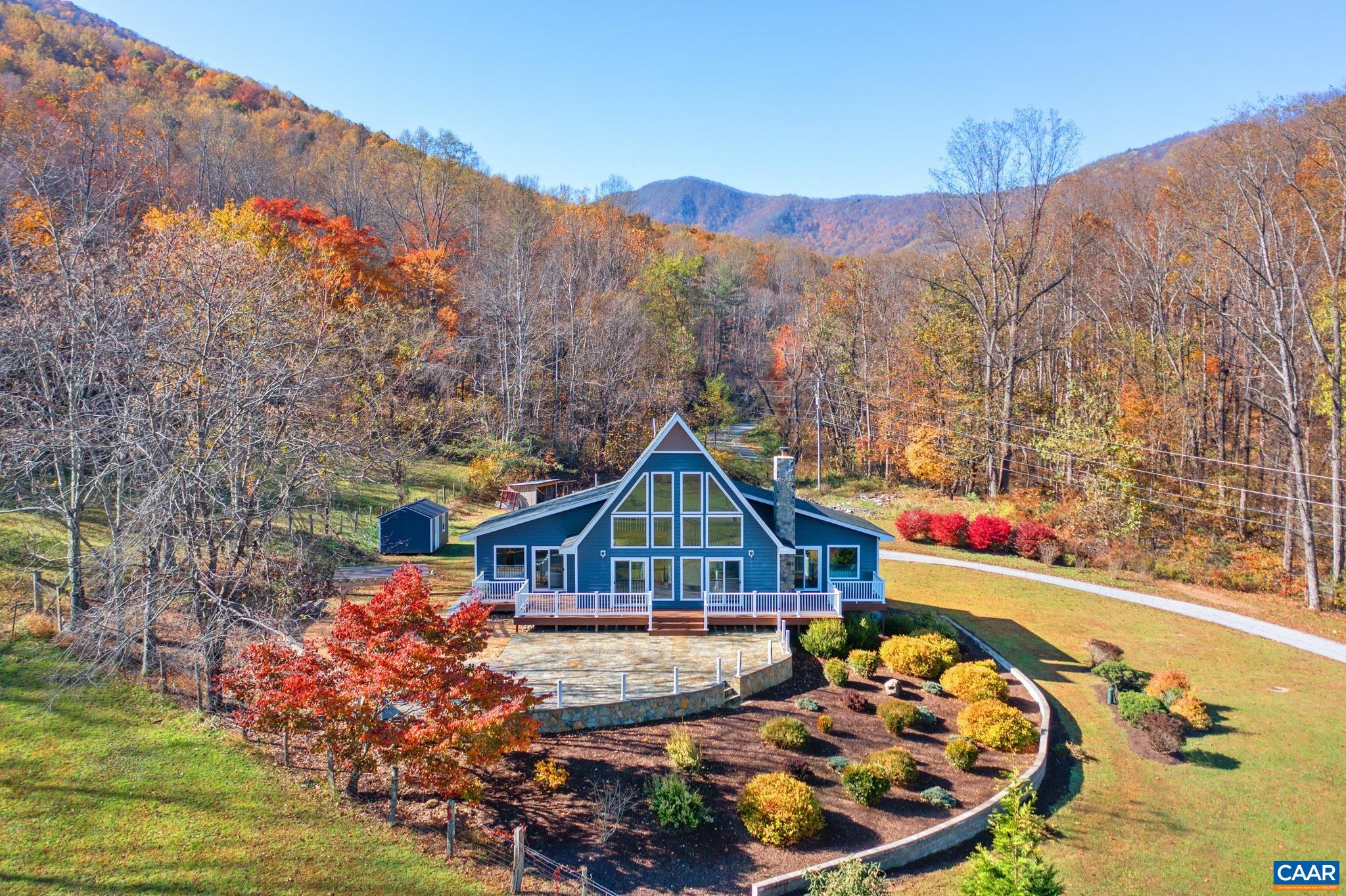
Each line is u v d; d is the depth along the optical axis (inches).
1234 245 1615.4
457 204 3002.0
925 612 1273.4
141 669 748.6
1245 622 1312.7
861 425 2600.9
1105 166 2861.7
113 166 1347.2
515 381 2304.4
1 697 655.8
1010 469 2183.8
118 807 560.4
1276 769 832.9
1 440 714.2
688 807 641.0
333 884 520.7
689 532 1085.1
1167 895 628.1
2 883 475.5
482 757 580.1
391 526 1421.0
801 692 903.1
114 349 734.5
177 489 661.3
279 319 914.1
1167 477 1788.9
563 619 1045.8
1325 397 1539.1
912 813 693.9
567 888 562.3
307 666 598.9
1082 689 1021.2
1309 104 1441.9
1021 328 2365.9
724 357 3484.3
